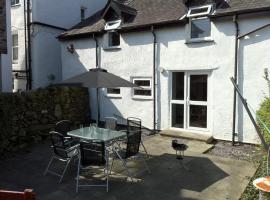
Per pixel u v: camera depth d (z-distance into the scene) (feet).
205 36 32.58
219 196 18.21
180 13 35.01
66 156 21.22
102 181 20.84
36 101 32.76
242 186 19.58
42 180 21.20
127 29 37.37
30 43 47.19
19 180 21.17
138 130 24.45
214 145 30.01
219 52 30.89
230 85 30.48
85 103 41.52
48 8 48.16
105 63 40.70
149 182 20.59
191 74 33.42
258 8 27.78
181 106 34.53
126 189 19.49
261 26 28.40
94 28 42.19
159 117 36.09
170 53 34.45
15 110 29.68
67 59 45.24
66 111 37.83
